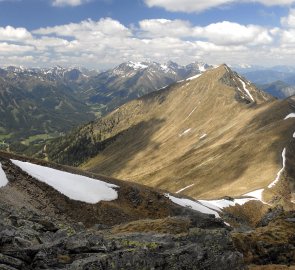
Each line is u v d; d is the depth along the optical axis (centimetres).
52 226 3656
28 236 2973
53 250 2575
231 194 11975
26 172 6812
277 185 11931
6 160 6862
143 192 8019
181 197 8819
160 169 19900
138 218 7262
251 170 13900
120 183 8238
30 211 5231
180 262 2500
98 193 7419
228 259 2630
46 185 6750
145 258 2425
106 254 2398
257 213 10012
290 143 14938
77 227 5238
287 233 3944
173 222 4306
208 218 4444
